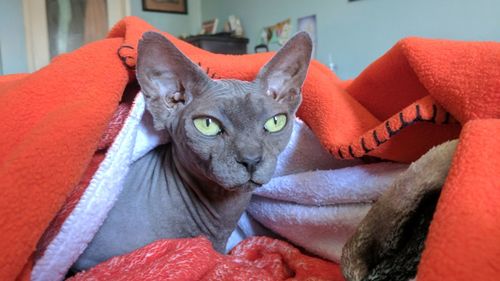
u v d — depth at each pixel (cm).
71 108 19
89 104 20
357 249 16
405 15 71
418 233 15
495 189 13
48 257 19
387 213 16
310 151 26
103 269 20
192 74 23
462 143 15
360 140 20
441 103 19
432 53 19
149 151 26
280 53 24
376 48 76
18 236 16
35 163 17
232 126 22
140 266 20
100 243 23
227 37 101
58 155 18
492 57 18
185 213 25
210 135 22
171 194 25
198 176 24
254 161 21
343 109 23
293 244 29
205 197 25
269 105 23
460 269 12
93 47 23
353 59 81
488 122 16
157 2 115
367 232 16
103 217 21
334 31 83
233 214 26
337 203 24
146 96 23
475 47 19
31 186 16
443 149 17
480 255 12
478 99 18
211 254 21
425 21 68
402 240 16
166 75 23
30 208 16
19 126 20
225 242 28
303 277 22
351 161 25
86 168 20
